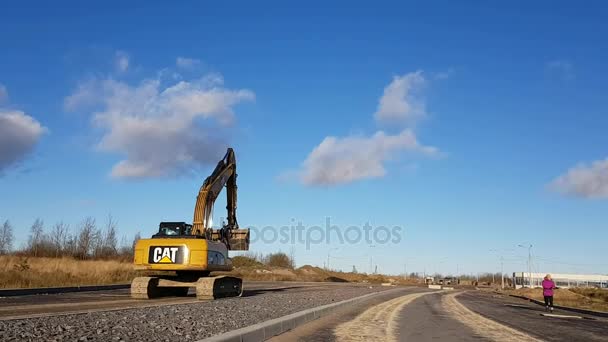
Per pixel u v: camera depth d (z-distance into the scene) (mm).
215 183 28000
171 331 11555
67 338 9688
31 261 51469
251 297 28203
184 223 26688
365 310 24953
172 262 25078
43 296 25609
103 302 21812
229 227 30172
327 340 13078
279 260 127438
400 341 13227
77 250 70062
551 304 32031
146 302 22531
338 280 112125
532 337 15242
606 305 50000
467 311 27359
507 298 60156
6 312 15766
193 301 23625
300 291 41562
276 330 13938
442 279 158250
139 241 25859
